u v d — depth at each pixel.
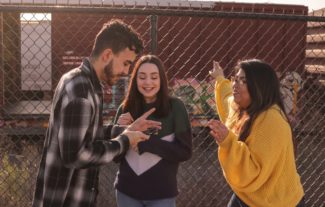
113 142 2.49
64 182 2.45
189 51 9.62
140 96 3.38
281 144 2.84
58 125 2.40
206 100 7.70
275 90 2.95
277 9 10.10
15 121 7.89
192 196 6.04
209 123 2.86
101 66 2.52
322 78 8.55
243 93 3.00
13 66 8.23
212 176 6.58
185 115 3.38
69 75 2.46
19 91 8.36
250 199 2.98
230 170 2.87
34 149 7.07
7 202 5.12
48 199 2.46
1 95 8.17
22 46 8.52
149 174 3.31
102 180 6.19
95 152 2.38
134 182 3.32
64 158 2.34
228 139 2.83
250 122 2.90
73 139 2.32
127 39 2.50
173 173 3.39
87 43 8.81
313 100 7.77
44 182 2.48
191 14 4.09
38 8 3.80
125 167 3.37
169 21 9.43
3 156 5.99
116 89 6.31
